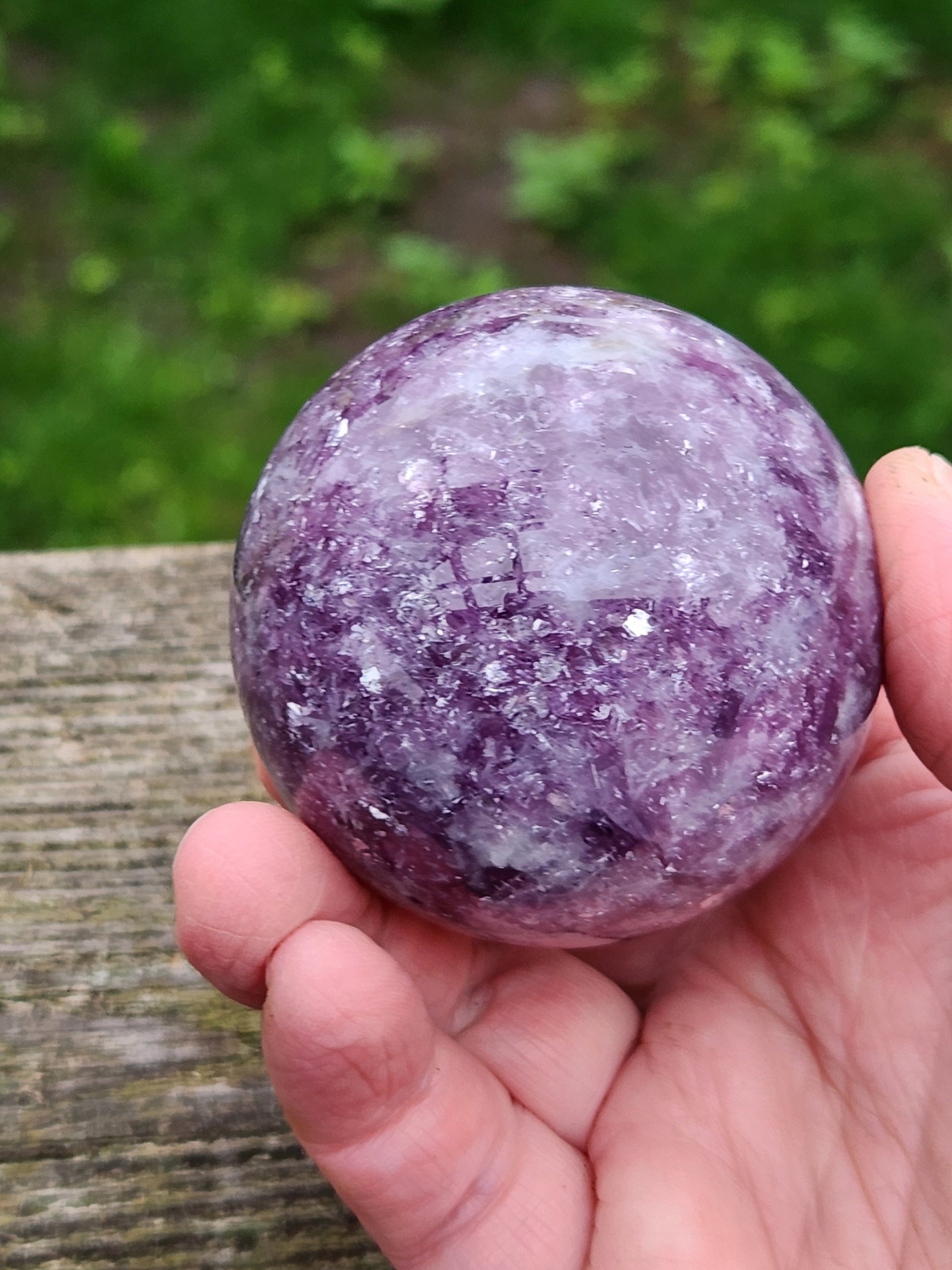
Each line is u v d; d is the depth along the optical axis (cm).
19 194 35
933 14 40
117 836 14
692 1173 11
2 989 13
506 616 9
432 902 10
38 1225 11
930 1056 11
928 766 12
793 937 13
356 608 9
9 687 15
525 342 10
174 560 17
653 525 9
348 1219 11
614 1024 12
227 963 10
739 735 9
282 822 10
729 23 40
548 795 9
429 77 40
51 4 40
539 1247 11
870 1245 11
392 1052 9
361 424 10
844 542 10
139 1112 12
